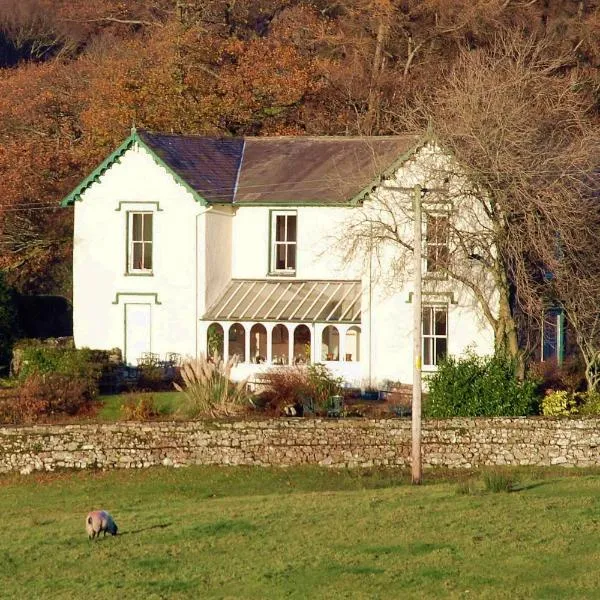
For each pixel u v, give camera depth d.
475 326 154.25
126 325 174.88
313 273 169.38
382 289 159.62
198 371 140.25
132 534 92.50
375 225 156.00
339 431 124.44
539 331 154.62
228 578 78.56
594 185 153.75
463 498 101.31
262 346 168.12
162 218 173.12
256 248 172.62
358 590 74.81
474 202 146.50
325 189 170.00
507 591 73.50
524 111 148.38
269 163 178.25
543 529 88.06
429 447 124.19
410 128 174.25
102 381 161.50
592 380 143.88
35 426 126.62
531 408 132.00
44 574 81.88
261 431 125.19
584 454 122.75
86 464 126.00
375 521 92.62
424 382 156.12
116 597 75.56
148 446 125.81
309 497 105.81
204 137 181.25
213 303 171.50
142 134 174.88
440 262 147.50
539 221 141.12
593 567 78.12
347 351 163.38
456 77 172.12
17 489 119.88
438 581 76.06
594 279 144.62
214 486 118.44
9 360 175.62
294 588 75.69
